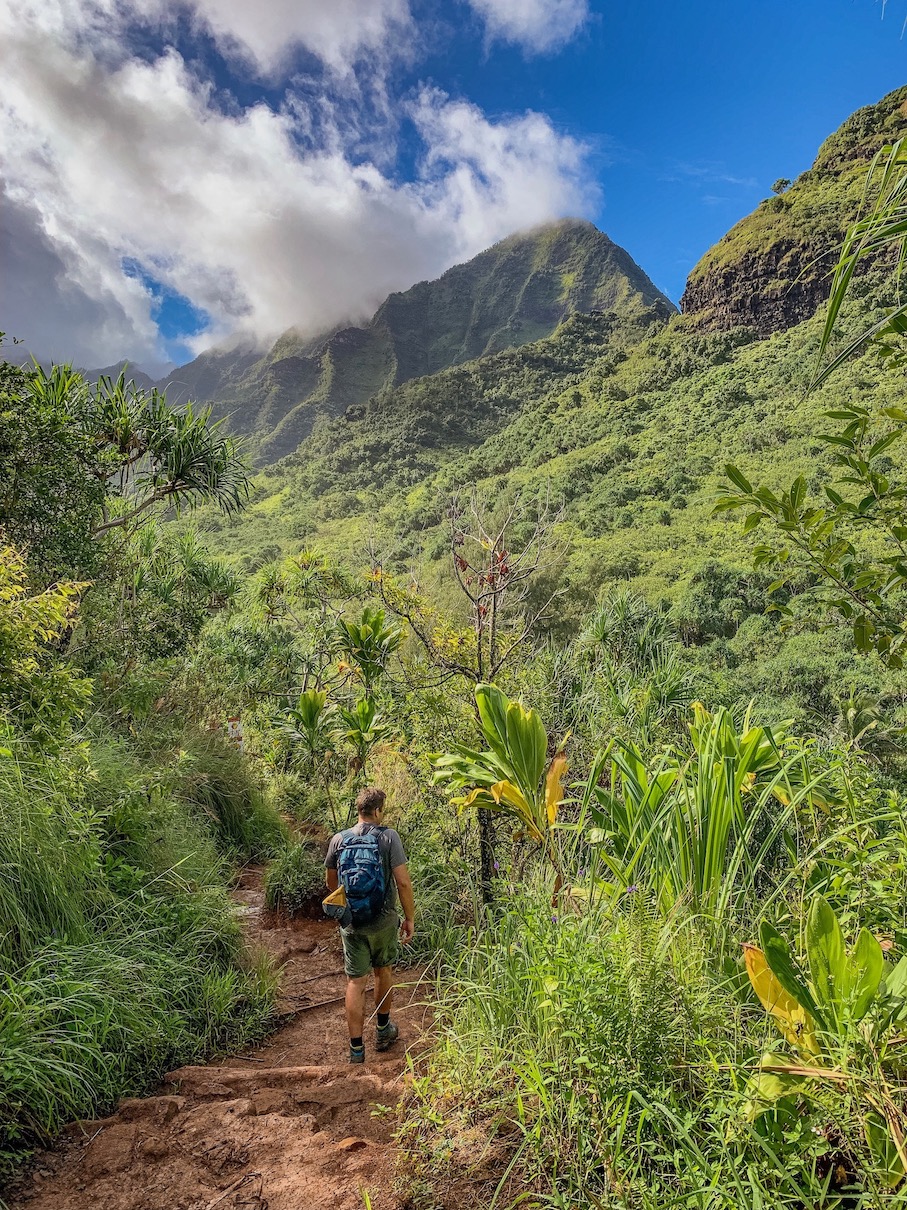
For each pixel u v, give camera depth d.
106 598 7.50
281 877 5.46
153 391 8.38
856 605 2.66
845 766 3.11
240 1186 2.24
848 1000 1.78
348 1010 3.34
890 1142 1.62
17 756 3.58
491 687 4.15
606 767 5.14
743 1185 1.67
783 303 117.06
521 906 3.47
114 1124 2.61
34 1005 2.68
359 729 5.93
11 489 6.21
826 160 130.62
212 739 7.18
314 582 9.20
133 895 3.88
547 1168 2.00
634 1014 2.08
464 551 5.74
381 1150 2.36
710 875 2.78
